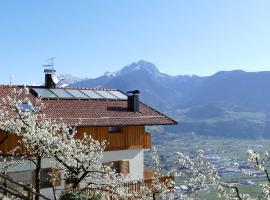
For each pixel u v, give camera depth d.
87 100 30.39
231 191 16.58
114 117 28.97
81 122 26.64
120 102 31.95
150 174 30.67
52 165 24.92
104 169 22.62
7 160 23.77
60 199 19.12
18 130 20.08
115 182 21.73
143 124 29.33
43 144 18.73
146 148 30.91
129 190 24.80
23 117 20.28
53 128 22.00
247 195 16.47
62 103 28.59
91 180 21.95
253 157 14.73
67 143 20.41
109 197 23.20
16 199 16.64
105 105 30.55
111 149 28.64
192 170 17.22
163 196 24.00
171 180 24.70
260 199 16.08
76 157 19.30
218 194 16.88
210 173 16.98
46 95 28.78
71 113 27.58
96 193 20.78
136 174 30.17
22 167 24.08
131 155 29.94
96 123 27.14
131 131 29.94
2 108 22.89
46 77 30.83
